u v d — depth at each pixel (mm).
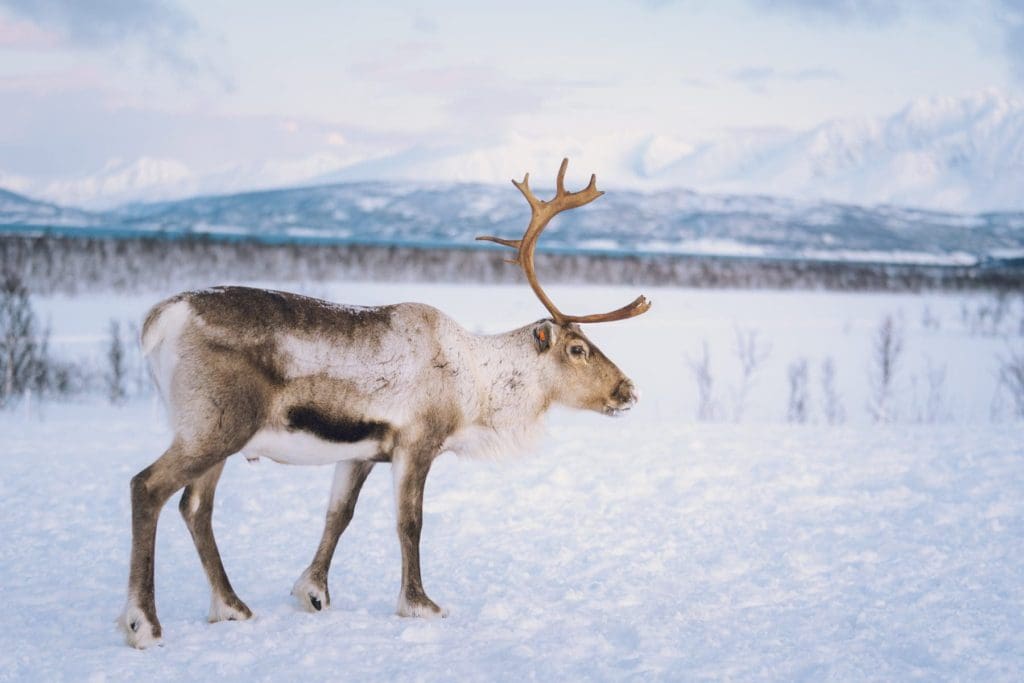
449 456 11930
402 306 6441
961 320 42688
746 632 5953
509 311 37438
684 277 70625
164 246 61594
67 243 57125
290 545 8133
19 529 8453
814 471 11094
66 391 19797
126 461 11656
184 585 6977
